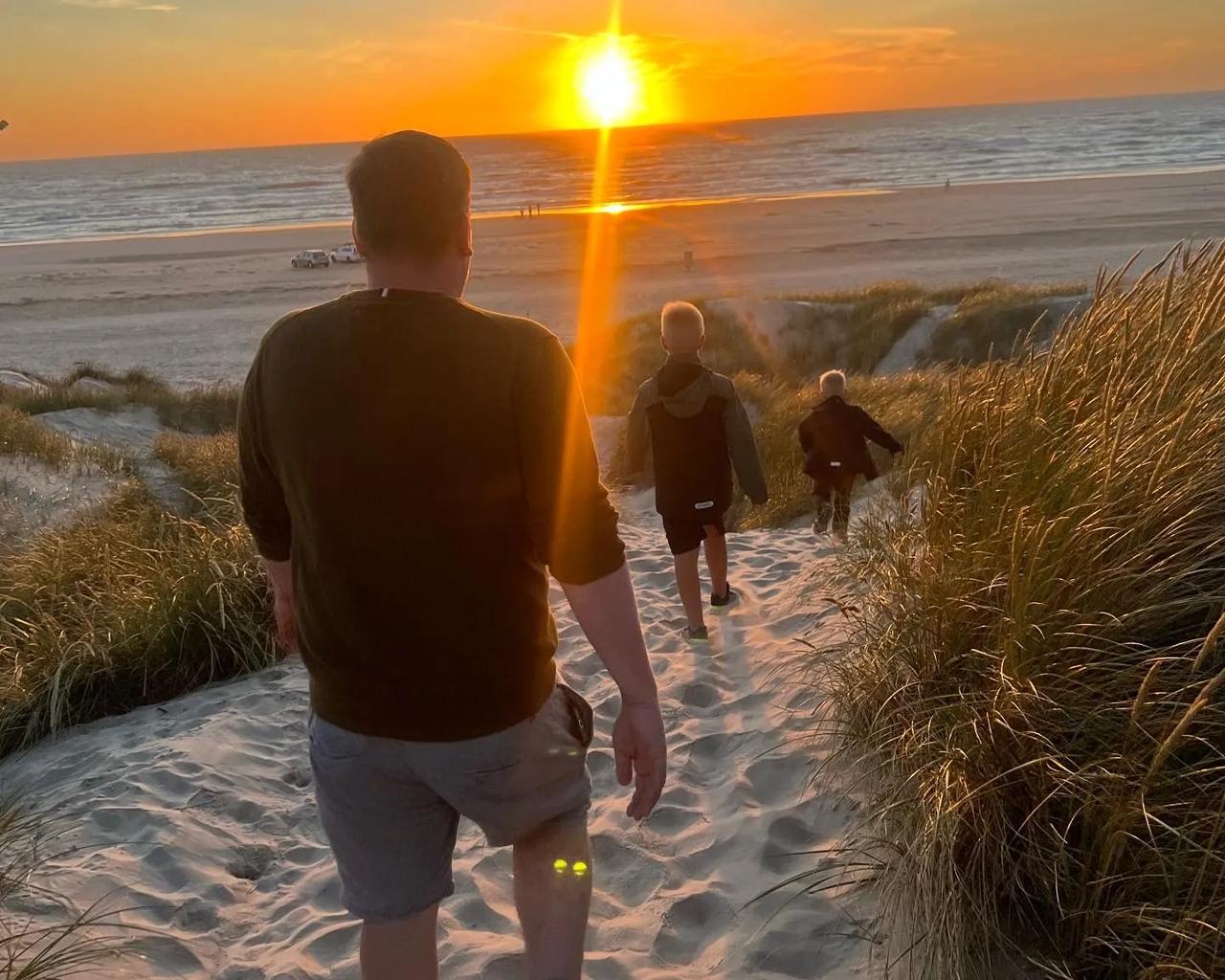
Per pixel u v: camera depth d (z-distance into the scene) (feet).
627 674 5.41
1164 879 7.07
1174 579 8.54
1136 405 10.36
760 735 11.82
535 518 5.29
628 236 172.55
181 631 17.06
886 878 8.44
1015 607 8.93
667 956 8.42
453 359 5.14
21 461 31.37
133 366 83.92
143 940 9.02
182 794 11.98
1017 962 7.48
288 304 117.39
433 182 5.33
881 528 14.87
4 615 19.12
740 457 15.42
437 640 5.30
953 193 226.99
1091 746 8.24
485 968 8.32
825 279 112.37
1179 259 13.21
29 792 12.85
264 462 5.90
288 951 8.86
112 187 502.79
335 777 5.62
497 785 5.49
